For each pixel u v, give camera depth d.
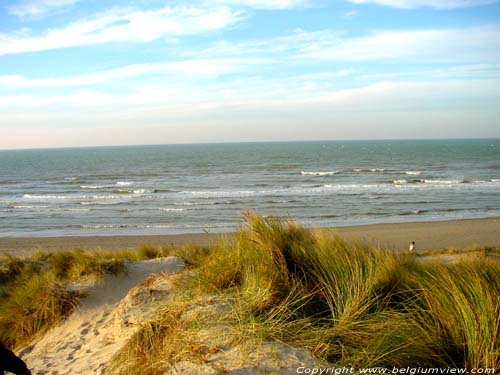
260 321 3.68
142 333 4.09
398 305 4.07
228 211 32.78
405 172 68.75
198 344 3.46
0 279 7.85
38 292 6.49
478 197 38.62
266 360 3.14
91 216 32.19
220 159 124.88
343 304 4.02
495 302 3.65
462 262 5.63
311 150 189.88
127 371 3.57
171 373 3.19
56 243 22.33
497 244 20.45
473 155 124.06
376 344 3.33
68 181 65.56
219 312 3.96
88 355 4.54
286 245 5.08
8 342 6.00
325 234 5.78
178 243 21.52
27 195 46.41
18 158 174.25
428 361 3.29
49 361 4.75
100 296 6.54
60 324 5.94
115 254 10.55
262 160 115.38
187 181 61.00
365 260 4.96
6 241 23.06
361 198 38.75
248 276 4.50
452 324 3.57
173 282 5.30
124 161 126.19
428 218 29.33
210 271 4.98
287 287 4.26
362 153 149.62
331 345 3.35
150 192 47.38
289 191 44.88
